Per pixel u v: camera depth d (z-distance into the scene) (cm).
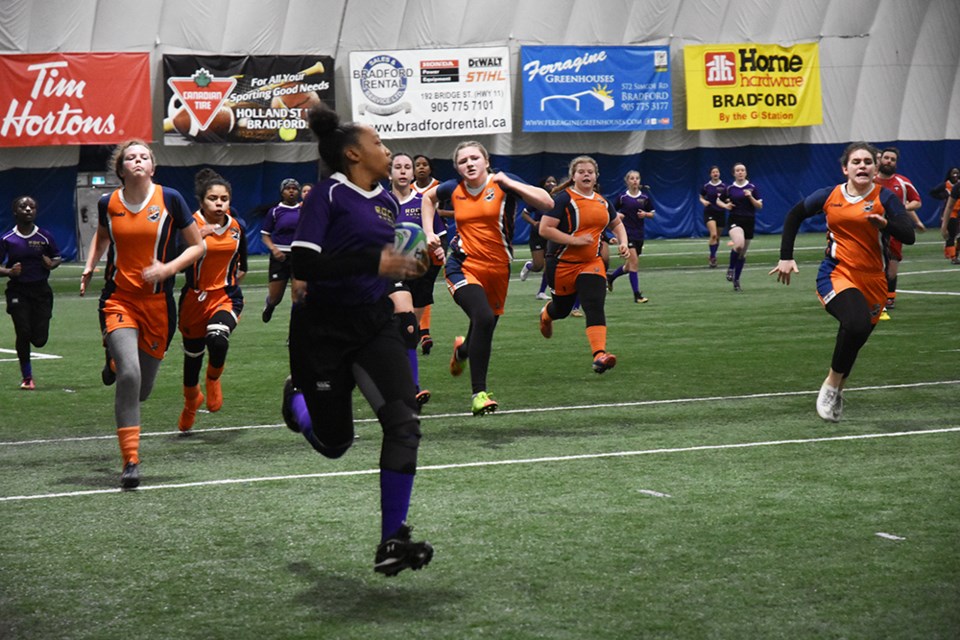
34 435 837
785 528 528
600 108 3672
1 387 1088
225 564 487
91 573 477
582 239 912
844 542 502
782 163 3944
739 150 3897
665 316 1603
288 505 592
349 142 457
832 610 413
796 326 1441
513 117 3688
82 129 3189
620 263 2734
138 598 443
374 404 448
